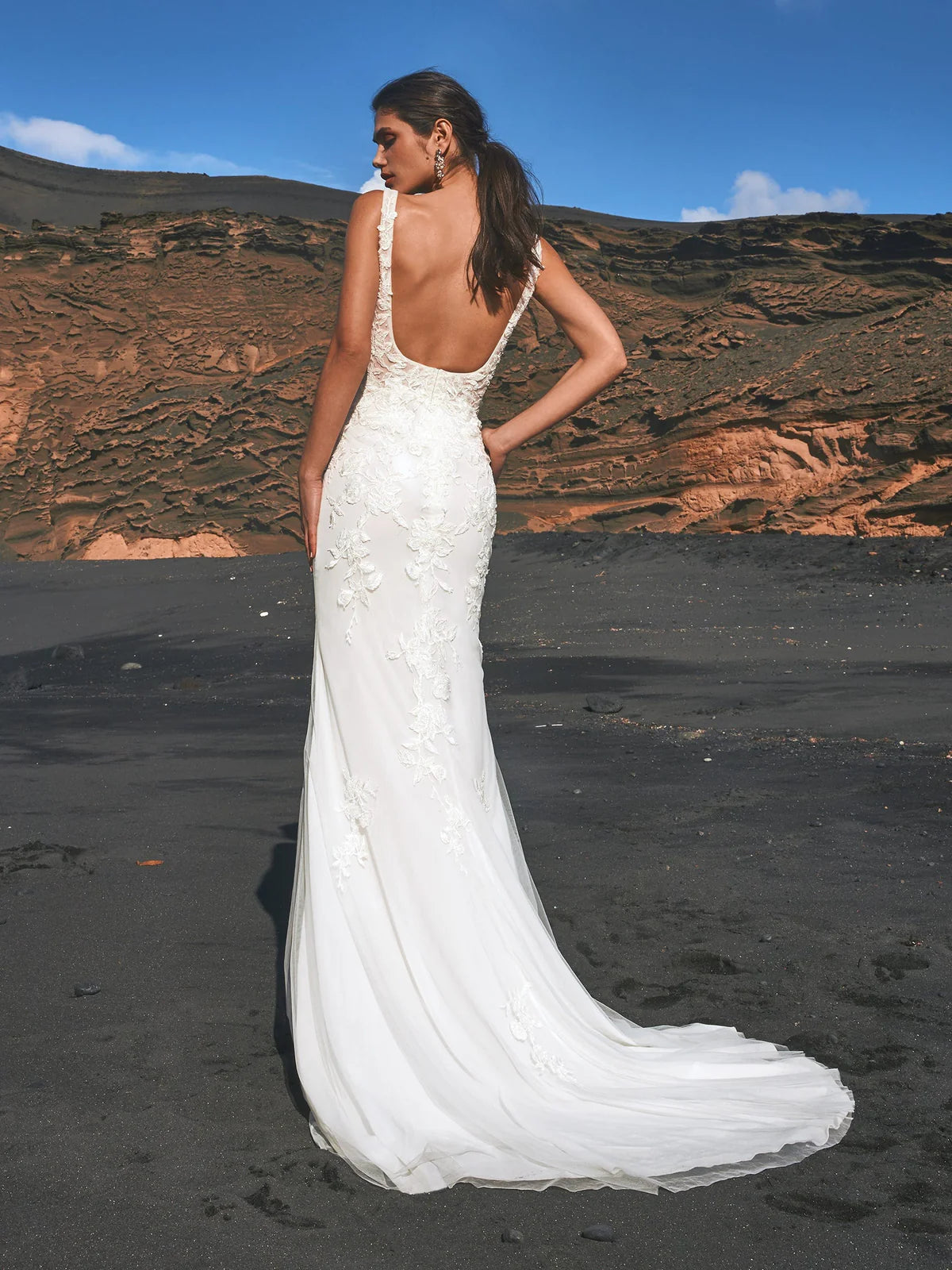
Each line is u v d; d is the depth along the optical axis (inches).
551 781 221.3
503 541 800.3
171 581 865.5
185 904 145.6
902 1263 68.7
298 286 2234.3
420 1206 75.7
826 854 162.1
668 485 1664.6
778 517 1483.8
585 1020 96.1
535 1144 82.2
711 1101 89.7
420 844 89.9
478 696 97.1
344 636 92.3
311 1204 75.6
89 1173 79.4
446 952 88.7
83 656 602.2
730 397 1642.5
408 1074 85.8
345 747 91.8
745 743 255.0
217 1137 85.3
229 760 257.1
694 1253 69.9
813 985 116.6
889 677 354.9
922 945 126.3
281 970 121.8
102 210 4837.6
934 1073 96.4
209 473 1998.0
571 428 1795.0
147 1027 106.3
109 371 2177.7
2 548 2046.0
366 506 91.0
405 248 88.5
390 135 93.4
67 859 168.2
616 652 449.1
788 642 444.8
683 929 134.3
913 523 1374.3
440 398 93.0
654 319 2191.2
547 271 94.8
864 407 1509.6
